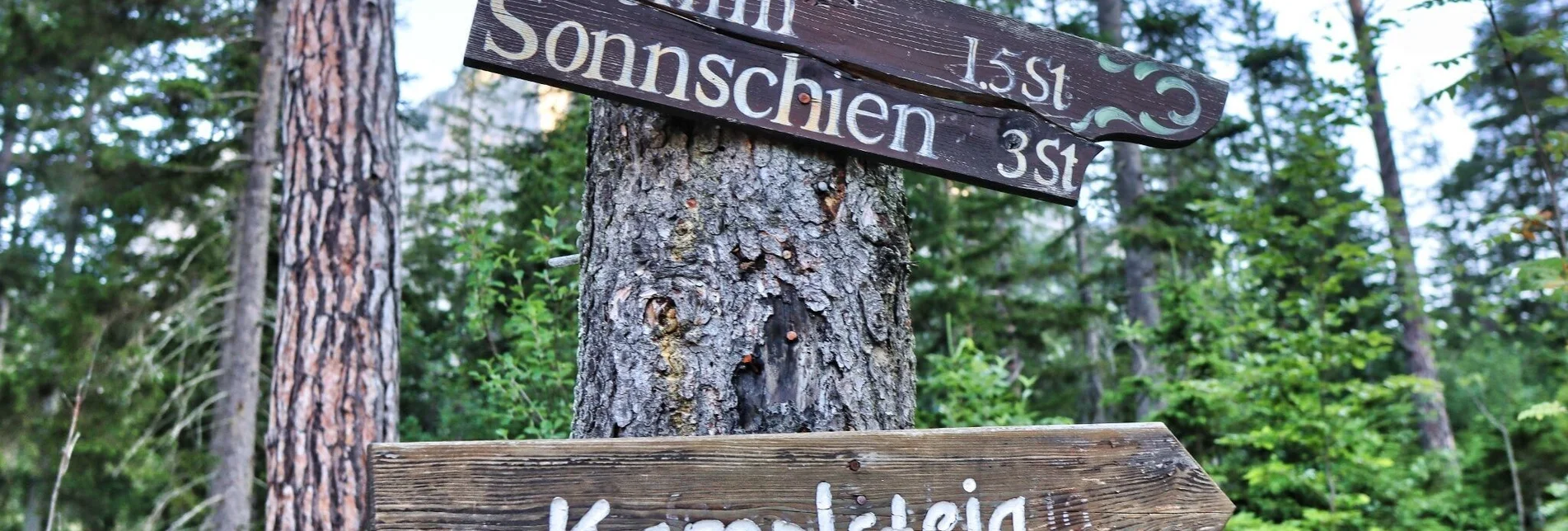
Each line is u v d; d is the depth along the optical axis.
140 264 9.58
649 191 1.63
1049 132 1.73
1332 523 4.61
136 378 8.50
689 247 1.60
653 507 1.32
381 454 1.25
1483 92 16.03
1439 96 3.76
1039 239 18.03
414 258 10.90
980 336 9.23
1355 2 7.45
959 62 1.70
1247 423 5.32
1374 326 10.34
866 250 1.67
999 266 12.03
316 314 4.47
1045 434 1.50
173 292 9.12
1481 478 6.43
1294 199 5.64
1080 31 11.24
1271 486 4.77
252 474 8.52
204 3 9.67
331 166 4.63
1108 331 12.85
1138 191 11.61
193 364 9.79
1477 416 7.05
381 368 4.55
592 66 1.52
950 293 8.73
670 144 1.64
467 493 1.26
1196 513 1.53
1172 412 5.40
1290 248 5.01
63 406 8.37
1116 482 1.51
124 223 9.47
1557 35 3.51
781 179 1.63
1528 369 7.08
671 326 1.56
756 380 1.56
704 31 1.59
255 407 8.58
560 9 1.52
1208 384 4.98
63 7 9.02
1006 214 11.34
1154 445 1.54
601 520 1.29
